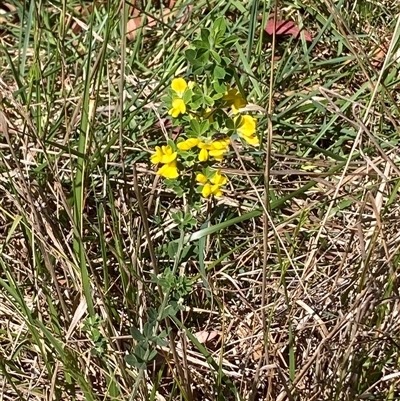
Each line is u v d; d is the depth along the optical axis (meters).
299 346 0.71
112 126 0.80
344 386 0.65
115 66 0.91
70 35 0.97
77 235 0.67
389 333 0.65
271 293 0.74
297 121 0.87
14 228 0.72
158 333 0.67
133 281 0.70
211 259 0.77
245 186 0.80
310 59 0.92
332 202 0.69
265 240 0.62
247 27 0.92
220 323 0.74
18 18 1.03
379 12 0.95
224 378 0.67
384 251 0.69
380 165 0.77
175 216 0.63
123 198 0.78
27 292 0.75
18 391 0.65
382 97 0.80
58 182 0.69
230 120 0.59
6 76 0.93
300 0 0.93
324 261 0.76
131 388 0.66
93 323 0.66
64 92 0.75
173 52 0.84
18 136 0.77
